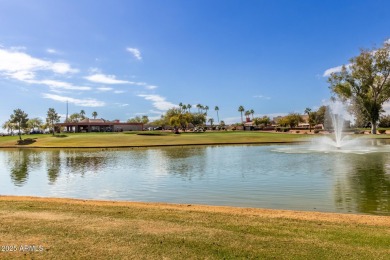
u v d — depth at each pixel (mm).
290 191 15234
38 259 6359
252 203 13109
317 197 13867
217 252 6676
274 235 7750
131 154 37688
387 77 65250
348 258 6387
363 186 16016
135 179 19688
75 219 9109
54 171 24094
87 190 16594
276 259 6355
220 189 16109
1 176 21922
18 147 56594
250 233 7895
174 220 9070
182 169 23625
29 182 19391
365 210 11648
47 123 126438
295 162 26438
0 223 8672
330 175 19531
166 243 7152
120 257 6430
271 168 23172
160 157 33281
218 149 43094
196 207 11594
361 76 65688
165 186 17219
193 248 6883
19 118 73062
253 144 52312
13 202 11891
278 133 84062
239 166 24641
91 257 6426
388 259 6332
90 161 30766
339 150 37031
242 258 6395
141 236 7602
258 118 159875
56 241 7273
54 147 53438
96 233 7816
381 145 44688
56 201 12633
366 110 69375
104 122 126562
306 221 9133
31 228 8219
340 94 68312
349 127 84938
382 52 63719
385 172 20344
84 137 66125
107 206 11211
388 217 10023
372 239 7457
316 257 6438
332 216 10094
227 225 8578
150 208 10914
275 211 10891
